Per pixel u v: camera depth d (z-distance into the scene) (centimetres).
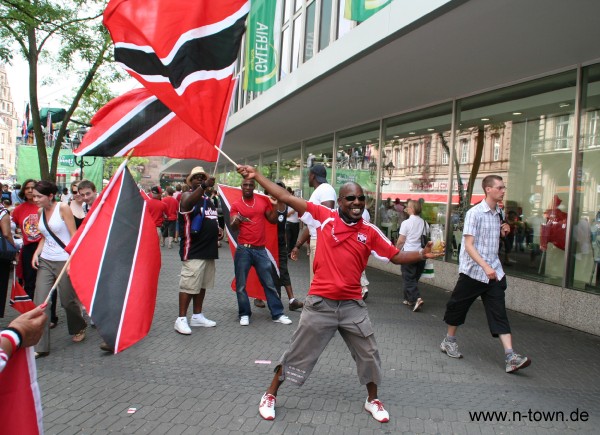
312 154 1794
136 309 367
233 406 392
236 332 609
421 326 669
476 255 489
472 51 710
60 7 1038
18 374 223
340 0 1072
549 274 763
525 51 693
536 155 806
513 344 596
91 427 354
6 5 967
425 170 1102
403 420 376
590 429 370
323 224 366
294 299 745
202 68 393
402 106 1143
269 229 710
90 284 357
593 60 705
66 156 1861
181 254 603
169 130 471
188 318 676
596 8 537
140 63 386
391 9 662
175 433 347
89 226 369
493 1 538
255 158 2677
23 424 225
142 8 383
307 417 376
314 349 368
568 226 728
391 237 1231
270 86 1167
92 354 517
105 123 462
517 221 840
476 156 946
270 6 1177
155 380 445
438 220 1049
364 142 1397
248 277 705
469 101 971
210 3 390
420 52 732
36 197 517
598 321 651
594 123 705
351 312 367
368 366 368
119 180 394
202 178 588
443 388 445
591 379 479
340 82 948
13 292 496
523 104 839
